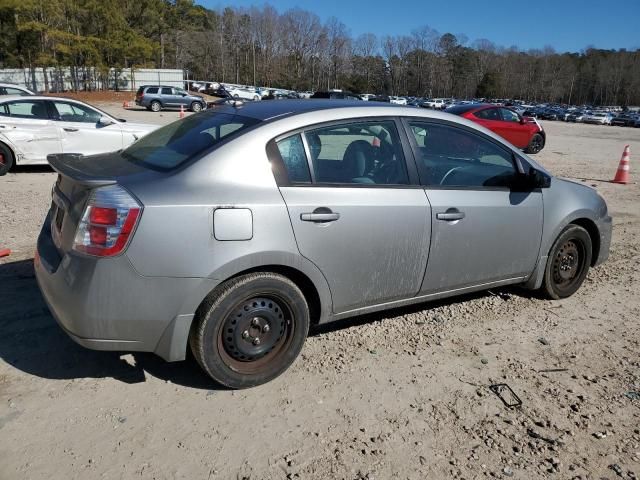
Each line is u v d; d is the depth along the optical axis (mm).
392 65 132125
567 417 3066
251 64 115688
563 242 4574
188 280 2881
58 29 51719
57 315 2939
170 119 29047
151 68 64812
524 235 4227
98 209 2785
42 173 10336
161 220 2807
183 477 2486
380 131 3602
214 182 2986
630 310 4652
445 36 134875
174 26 93812
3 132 9695
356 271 3434
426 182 3719
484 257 4027
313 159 3307
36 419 2838
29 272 4816
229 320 3068
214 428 2834
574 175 13023
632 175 13422
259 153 3129
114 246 2756
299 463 2609
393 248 3537
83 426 2801
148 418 2891
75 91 56281
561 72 144750
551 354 3803
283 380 3314
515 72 141250
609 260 6102
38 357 3439
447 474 2578
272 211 3057
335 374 3402
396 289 3656
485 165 4066
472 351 3787
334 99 3990
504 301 4699
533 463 2676
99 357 3479
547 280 4602
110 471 2498
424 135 3799
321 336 3906
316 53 121500
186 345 3020
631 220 8297
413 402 3146
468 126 4016
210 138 3232
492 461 2680
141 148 3604
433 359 3650
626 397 3295
